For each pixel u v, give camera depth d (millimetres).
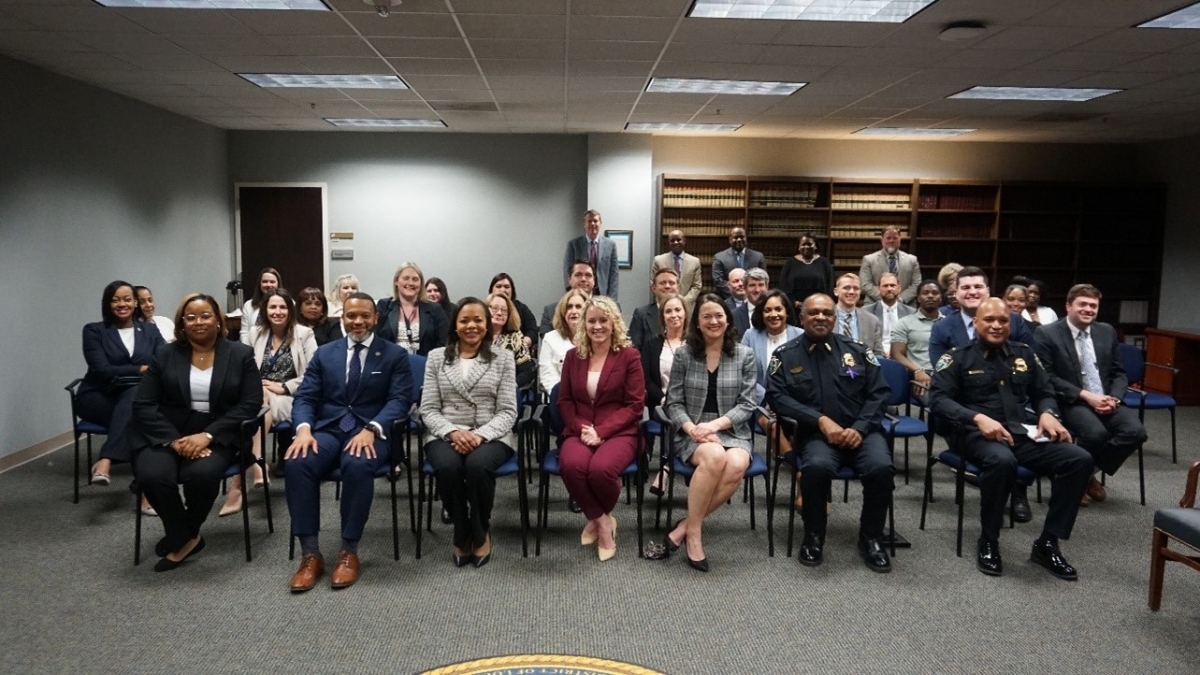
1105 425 3779
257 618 2574
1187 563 2549
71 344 5137
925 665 2318
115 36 4090
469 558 3047
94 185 5418
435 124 7320
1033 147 8203
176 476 2922
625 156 7801
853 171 8156
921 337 4617
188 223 6902
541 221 7984
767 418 3375
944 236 8070
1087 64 4672
